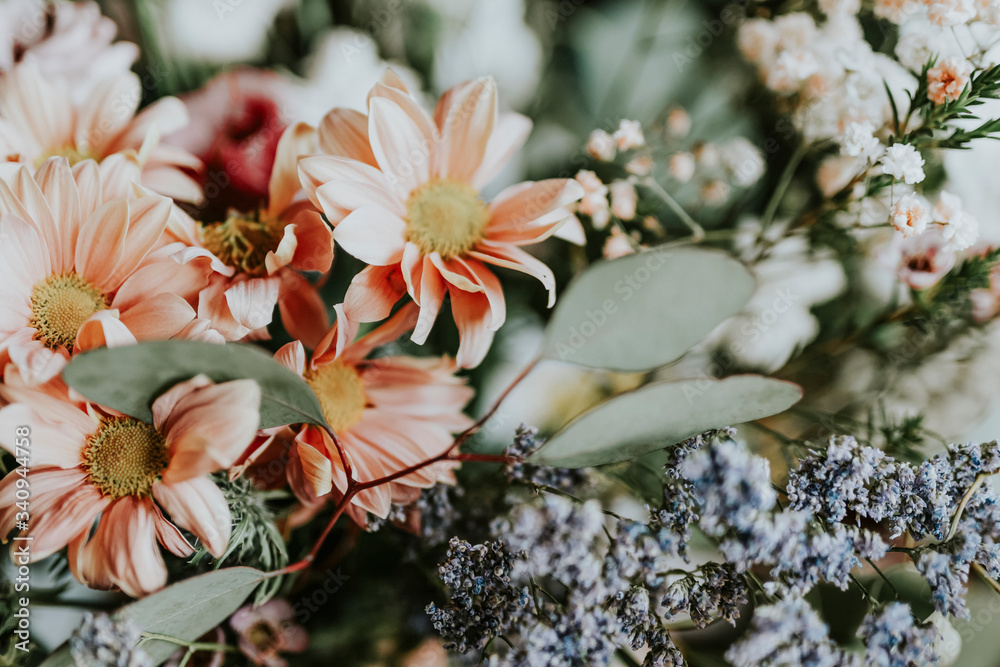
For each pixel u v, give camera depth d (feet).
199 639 0.90
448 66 1.03
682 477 0.81
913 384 1.04
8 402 0.77
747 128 1.08
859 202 0.95
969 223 0.88
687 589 0.80
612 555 0.77
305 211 0.84
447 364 0.92
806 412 1.00
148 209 0.80
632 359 0.80
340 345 0.82
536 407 1.05
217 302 0.83
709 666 0.94
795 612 0.76
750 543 0.75
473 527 0.97
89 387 0.73
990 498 0.82
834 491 0.79
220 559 0.81
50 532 0.78
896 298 1.02
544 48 1.07
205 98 0.93
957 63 0.86
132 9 0.96
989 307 0.97
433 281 0.84
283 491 0.90
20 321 0.78
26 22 0.92
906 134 0.90
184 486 0.78
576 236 0.90
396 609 0.98
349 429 0.88
